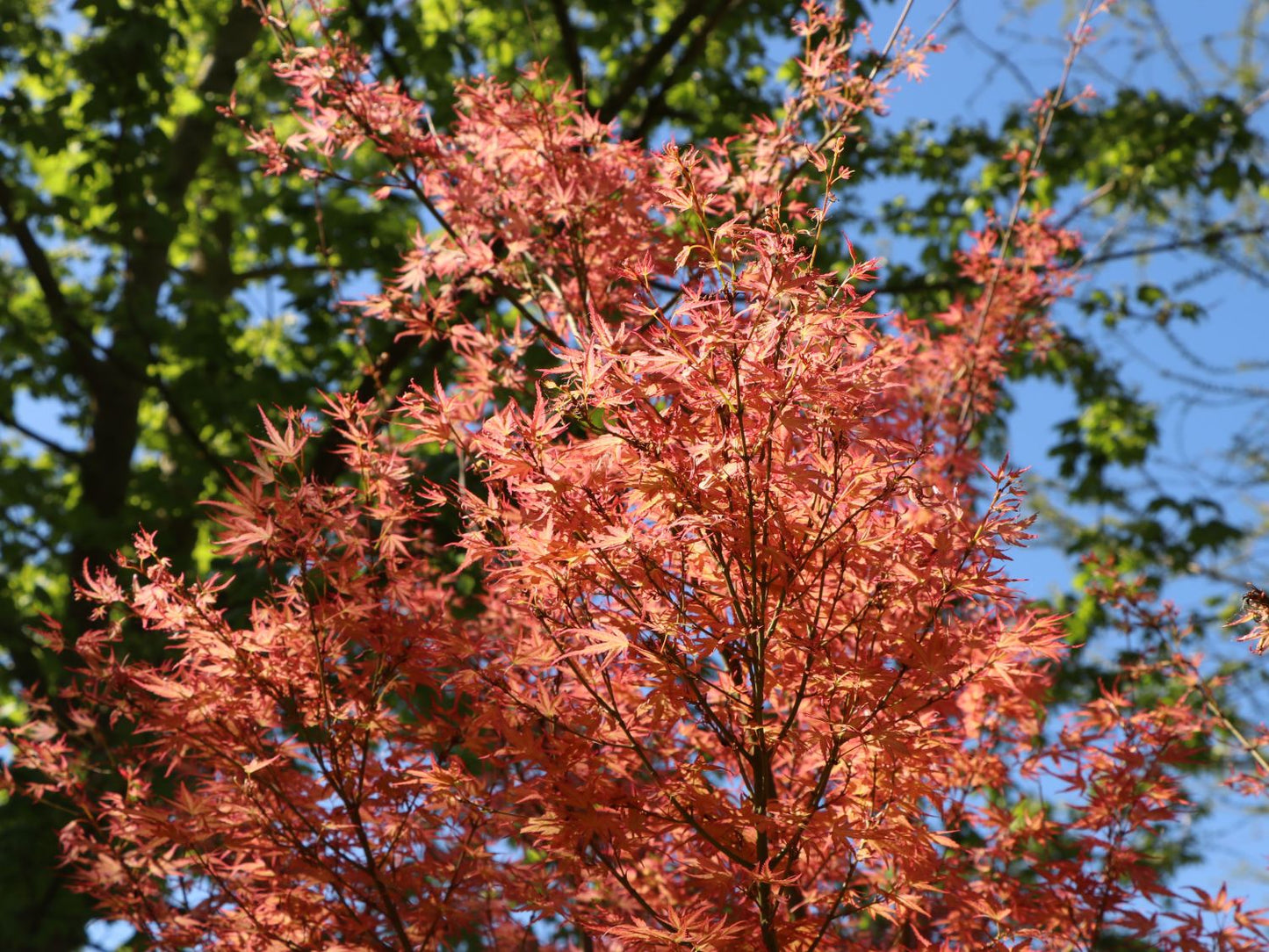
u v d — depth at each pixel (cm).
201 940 294
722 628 233
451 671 307
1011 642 239
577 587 236
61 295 864
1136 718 345
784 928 237
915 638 227
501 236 356
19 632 788
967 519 297
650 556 231
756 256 234
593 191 330
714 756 305
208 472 832
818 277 211
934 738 254
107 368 890
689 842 270
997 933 280
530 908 255
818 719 249
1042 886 314
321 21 371
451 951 311
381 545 287
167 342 810
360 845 273
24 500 837
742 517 226
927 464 393
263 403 788
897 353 294
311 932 282
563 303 358
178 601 273
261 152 388
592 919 292
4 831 591
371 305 359
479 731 288
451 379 652
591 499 230
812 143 375
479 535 244
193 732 280
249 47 936
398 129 366
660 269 325
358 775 280
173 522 796
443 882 292
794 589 239
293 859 276
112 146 822
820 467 225
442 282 387
